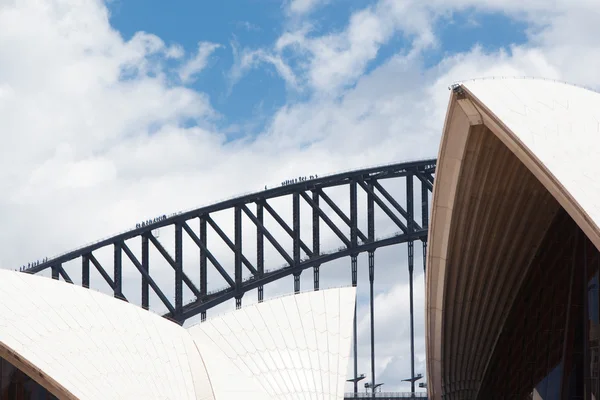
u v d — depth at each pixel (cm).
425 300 5731
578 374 5241
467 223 5362
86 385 4900
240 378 5925
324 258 11625
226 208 11706
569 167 4409
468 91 4638
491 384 6122
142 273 11350
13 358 4841
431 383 5888
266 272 11662
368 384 10644
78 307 5381
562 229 5400
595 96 4975
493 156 4978
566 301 5359
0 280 5234
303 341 6344
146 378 5269
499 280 5744
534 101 4716
